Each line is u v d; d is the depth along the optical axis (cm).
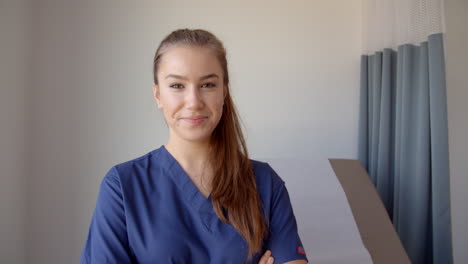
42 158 182
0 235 173
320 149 221
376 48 203
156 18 198
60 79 184
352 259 139
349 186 174
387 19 195
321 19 222
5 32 173
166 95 71
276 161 183
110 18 192
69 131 186
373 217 160
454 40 203
